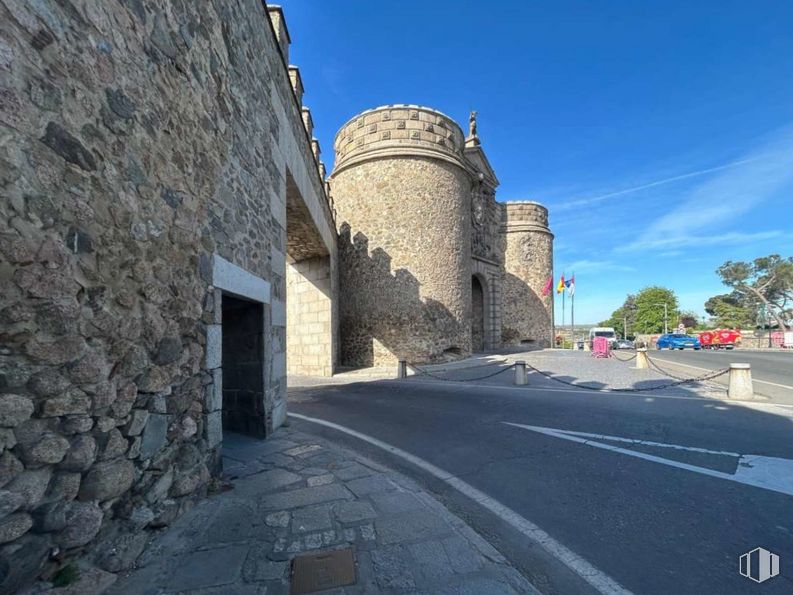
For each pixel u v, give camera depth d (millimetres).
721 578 2311
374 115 15359
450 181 15641
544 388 9266
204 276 3525
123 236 2463
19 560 1785
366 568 2396
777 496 3338
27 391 1824
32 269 1846
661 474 3848
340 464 4230
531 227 26625
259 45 5266
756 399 7449
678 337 33406
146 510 2637
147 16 2760
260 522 2961
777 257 41438
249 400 5344
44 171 1911
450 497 3479
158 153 2852
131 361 2521
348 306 15758
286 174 7051
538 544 2705
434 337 14828
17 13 1788
